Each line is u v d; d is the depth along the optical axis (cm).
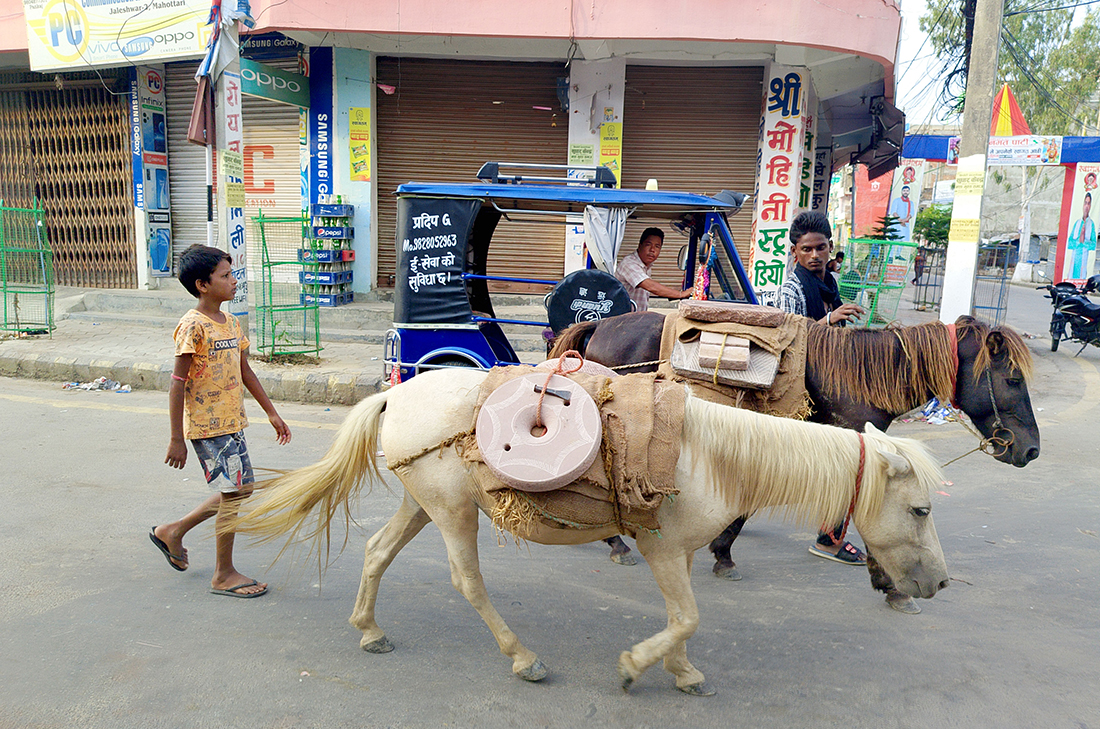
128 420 667
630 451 266
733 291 538
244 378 376
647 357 415
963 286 784
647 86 1046
